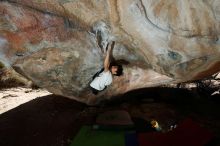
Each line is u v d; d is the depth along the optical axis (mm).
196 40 4641
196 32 4523
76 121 6242
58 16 5105
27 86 9359
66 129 5949
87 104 6949
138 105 6980
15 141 5652
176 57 5062
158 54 5152
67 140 5531
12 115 6852
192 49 4812
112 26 5062
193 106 6941
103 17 4953
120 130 5410
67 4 4902
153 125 5609
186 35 4609
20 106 7418
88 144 5055
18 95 8477
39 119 6504
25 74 5898
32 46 5414
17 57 5562
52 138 5656
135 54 5668
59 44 5430
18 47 5418
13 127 6219
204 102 7180
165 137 4922
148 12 4539
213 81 8508
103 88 6160
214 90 7840
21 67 5734
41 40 5348
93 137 5215
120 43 5469
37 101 7688
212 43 4609
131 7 4578
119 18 4820
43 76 5953
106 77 5957
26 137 5770
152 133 5051
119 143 4965
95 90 6141
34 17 5082
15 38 5289
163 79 6340
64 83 6164
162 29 4676
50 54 5590
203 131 4922
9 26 5117
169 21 4535
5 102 7840
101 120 5828
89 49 5621
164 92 7590
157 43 4945
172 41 4793
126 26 4918
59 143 5465
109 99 6926
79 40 5441
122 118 5824
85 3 4816
